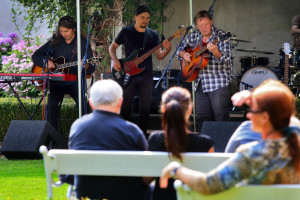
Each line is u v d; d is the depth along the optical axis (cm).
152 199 447
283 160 324
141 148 464
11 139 962
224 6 1775
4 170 907
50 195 423
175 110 392
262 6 1770
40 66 1095
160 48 1067
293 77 1445
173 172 338
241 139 494
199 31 984
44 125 961
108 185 439
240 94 444
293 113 345
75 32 1102
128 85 1057
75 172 412
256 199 312
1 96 1554
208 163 391
